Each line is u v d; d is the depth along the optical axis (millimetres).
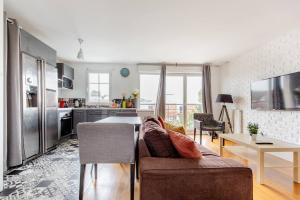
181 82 6730
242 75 5402
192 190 1537
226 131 6148
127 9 2852
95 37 4039
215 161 1740
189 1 2625
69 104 6363
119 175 2936
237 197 1562
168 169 1556
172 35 3910
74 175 2873
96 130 2018
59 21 3260
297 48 3486
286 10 2855
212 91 6758
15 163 2939
